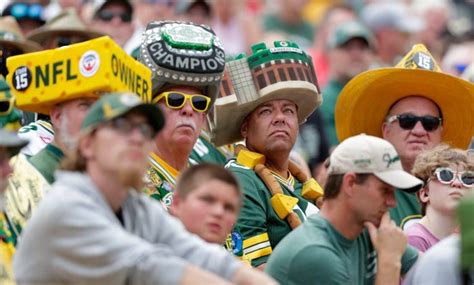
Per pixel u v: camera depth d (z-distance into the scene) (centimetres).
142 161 1536
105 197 1541
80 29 2534
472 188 2036
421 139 2325
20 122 1959
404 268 1891
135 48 2670
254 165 2120
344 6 3919
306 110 2211
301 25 3841
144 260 1502
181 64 2064
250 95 2145
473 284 1712
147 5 3183
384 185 1800
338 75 3156
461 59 3409
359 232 1822
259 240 2052
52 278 1516
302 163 2488
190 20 3177
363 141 1809
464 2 4244
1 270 1648
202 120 2097
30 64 1856
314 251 1784
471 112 2348
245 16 3591
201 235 1684
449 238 1748
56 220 1500
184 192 1697
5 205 1809
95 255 1498
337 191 1809
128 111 1532
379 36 3606
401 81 2330
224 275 1576
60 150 1853
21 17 2820
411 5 4075
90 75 1812
